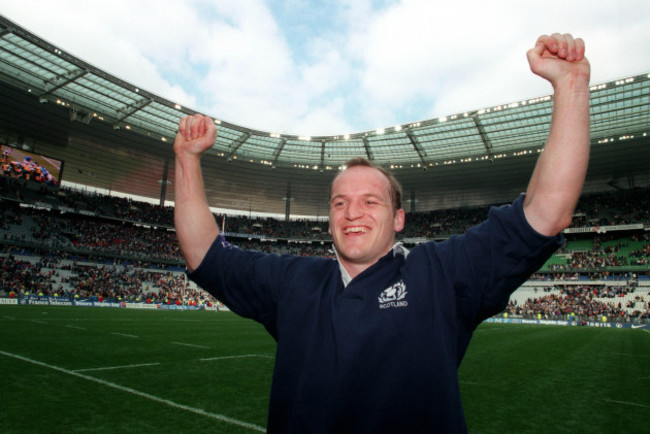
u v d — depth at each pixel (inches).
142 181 1963.6
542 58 57.2
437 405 54.1
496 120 1336.1
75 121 1354.6
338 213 67.2
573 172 52.4
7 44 1018.1
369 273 61.8
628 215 1663.4
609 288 1542.8
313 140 1567.4
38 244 1454.2
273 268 70.6
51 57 1069.8
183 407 223.9
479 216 2012.8
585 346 665.6
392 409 54.4
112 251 1628.9
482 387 318.3
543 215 53.2
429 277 59.9
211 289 73.1
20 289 1215.6
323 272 68.3
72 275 1456.7
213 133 71.5
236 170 1793.8
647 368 446.0
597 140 1370.6
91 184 1991.9
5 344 407.2
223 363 371.6
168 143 1513.3
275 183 1953.7
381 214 65.2
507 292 57.2
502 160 1584.6
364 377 55.6
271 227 2178.9
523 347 625.3
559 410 254.5
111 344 452.8
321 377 57.7
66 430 181.3
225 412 218.4
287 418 60.1
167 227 1919.3
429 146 1544.0
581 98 54.9
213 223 73.7
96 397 234.7
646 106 1190.3
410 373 55.4
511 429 214.7
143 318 885.2
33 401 219.8
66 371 298.4
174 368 335.0
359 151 1647.4
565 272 1651.1
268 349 481.7
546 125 1336.1
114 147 1555.1
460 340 59.4
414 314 57.6
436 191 1972.2
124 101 1269.7
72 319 743.1
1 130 1413.6
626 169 1619.1
